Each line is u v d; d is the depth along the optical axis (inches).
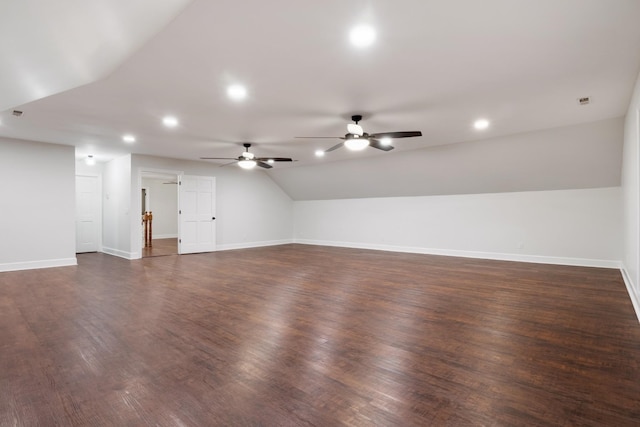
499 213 273.1
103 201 337.4
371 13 86.9
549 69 122.0
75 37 79.0
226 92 142.8
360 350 101.0
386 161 293.6
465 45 104.2
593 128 195.5
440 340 108.3
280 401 74.2
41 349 102.4
